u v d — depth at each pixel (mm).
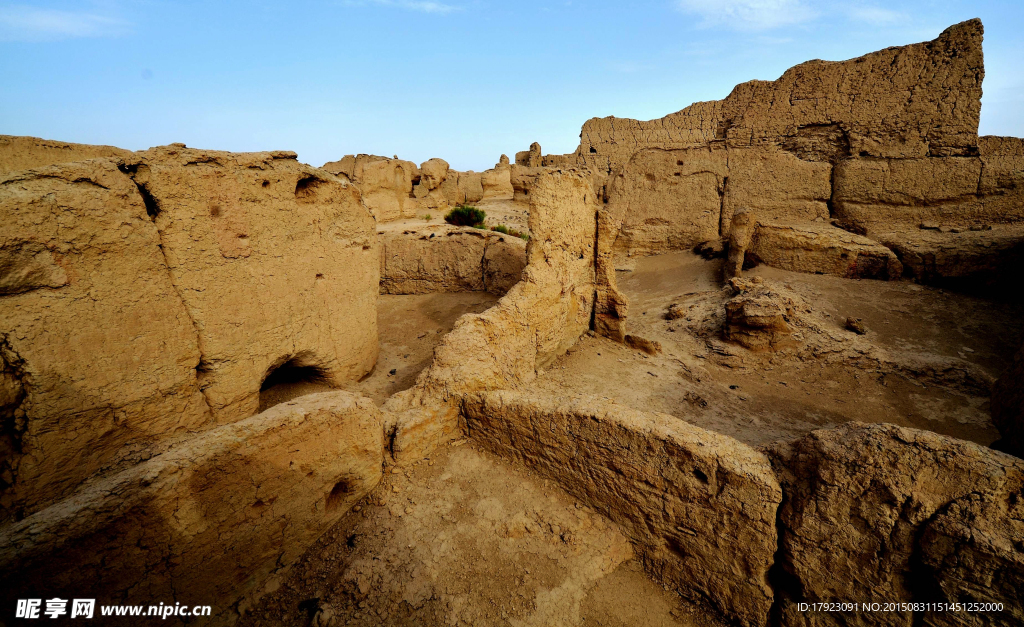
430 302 12273
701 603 4883
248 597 4562
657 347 11141
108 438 4461
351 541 5133
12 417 3908
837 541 4125
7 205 3623
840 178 17703
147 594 3826
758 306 11383
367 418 5379
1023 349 4812
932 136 16812
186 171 4926
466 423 6602
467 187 34562
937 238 15023
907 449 3939
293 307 6301
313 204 6555
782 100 19297
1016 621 3400
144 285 4605
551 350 9672
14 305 3738
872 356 10656
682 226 19594
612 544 5266
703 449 4738
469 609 4477
